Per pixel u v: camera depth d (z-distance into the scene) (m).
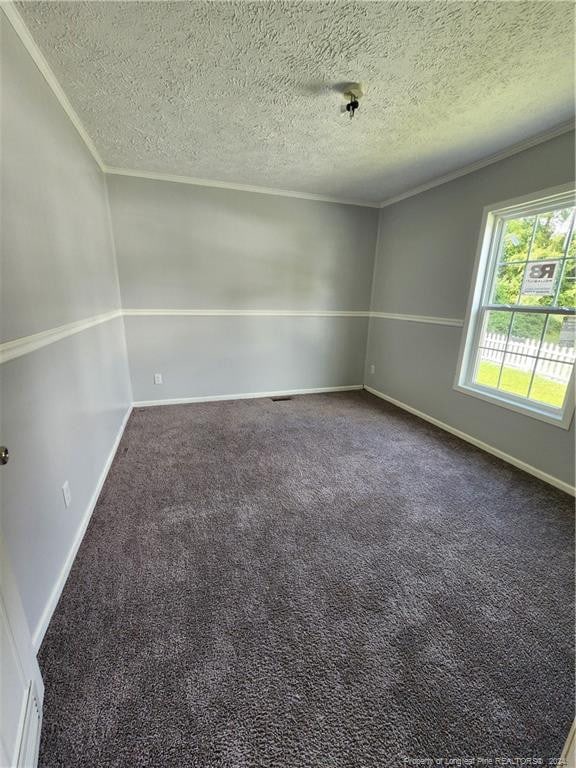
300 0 1.26
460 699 1.07
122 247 3.26
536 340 2.44
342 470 2.46
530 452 2.46
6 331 1.12
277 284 3.90
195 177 3.28
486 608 1.39
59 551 1.44
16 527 1.11
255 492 2.17
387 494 2.18
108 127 2.24
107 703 1.02
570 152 2.11
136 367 3.60
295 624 1.30
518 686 1.11
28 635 0.94
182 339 3.69
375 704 1.04
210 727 0.98
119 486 2.20
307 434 3.09
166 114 2.08
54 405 1.48
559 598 1.45
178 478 2.31
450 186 3.05
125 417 3.26
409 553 1.69
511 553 1.70
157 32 1.41
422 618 1.34
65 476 1.57
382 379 4.22
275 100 1.92
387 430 3.21
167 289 3.50
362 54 1.55
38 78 1.54
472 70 1.66
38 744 0.91
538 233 2.40
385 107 1.99
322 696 1.06
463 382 3.05
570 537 1.82
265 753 0.93
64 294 1.71
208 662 1.15
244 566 1.58
